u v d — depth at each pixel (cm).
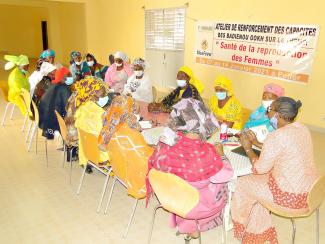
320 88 467
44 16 1361
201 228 195
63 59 1210
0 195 285
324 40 448
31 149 392
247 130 216
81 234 233
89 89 269
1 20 1424
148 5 768
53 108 320
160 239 229
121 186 305
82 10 1010
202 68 661
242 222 211
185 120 161
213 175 167
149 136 236
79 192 292
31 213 259
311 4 454
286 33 492
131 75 435
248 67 565
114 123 228
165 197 175
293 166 174
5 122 502
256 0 527
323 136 461
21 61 429
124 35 879
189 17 663
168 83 764
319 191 173
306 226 246
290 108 174
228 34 587
